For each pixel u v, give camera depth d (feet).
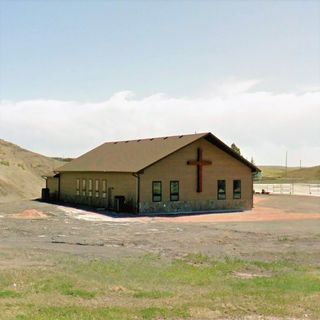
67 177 170.60
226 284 49.37
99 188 150.61
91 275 51.49
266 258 67.51
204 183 144.77
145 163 135.44
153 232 96.12
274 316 36.78
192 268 58.23
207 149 145.59
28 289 43.83
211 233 95.25
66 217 123.34
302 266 61.62
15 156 265.34
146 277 51.55
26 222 110.93
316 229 103.45
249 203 152.76
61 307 37.50
